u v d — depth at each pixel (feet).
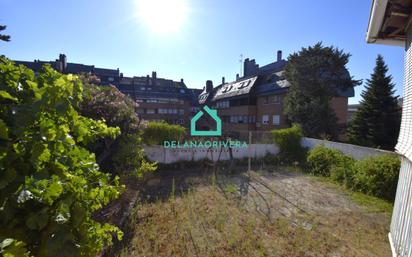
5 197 3.92
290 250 13.89
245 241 14.64
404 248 12.48
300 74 56.59
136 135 23.58
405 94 16.43
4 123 3.89
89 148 17.51
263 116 82.12
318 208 20.76
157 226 16.22
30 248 4.33
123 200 19.21
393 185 23.22
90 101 18.80
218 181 28.86
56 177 4.38
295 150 43.45
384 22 15.78
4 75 4.66
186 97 139.85
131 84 132.77
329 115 53.72
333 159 32.78
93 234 5.56
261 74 89.66
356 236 15.99
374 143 55.47
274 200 22.38
